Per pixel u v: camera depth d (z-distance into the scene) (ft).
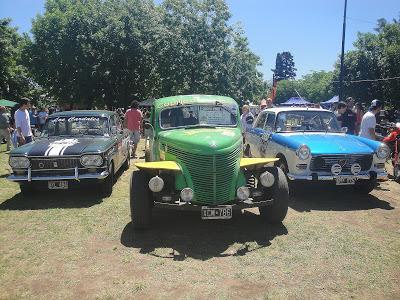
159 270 14.67
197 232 18.60
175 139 18.80
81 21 88.94
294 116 28.14
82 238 17.93
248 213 21.50
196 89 81.30
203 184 17.63
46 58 92.58
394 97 107.45
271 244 17.04
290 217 20.72
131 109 40.32
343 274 14.30
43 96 129.08
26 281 13.93
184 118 21.99
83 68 89.04
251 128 32.71
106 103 94.99
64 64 90.89
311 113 28.53
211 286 13.46
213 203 17.54
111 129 28.63
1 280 14.02
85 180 23.47
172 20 82.84
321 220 20.24
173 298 12.71
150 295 12.92
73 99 93.25
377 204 23.24
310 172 23.06
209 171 17.48
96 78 89.04
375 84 111.45
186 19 82.17
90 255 16.07
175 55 80.89
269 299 12.62
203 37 81.30
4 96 120.98
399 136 30.14
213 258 15.69
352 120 32.45
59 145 24.52
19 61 104.22
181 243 17.26
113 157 26.76
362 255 15.92
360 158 23.44
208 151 17.44
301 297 12.76
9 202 23.88
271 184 18.02
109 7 91.15
